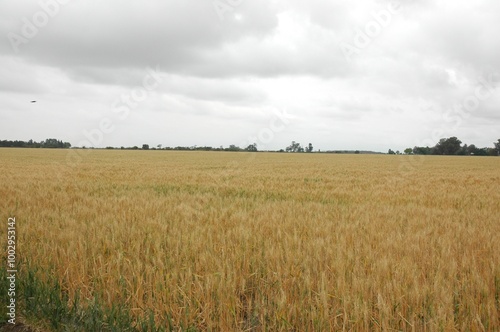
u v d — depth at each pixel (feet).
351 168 114.32
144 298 13.57
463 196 43.65
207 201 35.24
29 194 37.70
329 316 11.51
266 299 13.55
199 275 14.24
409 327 11.20
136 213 26.53
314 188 52.49
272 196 42.91
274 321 11.48
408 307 11.80
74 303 12.91
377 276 13.42
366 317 10.81
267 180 65.72
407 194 45.80
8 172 74.84
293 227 22.54
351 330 10.76
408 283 13.39
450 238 19.98
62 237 18.99
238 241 19.02
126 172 80.74
